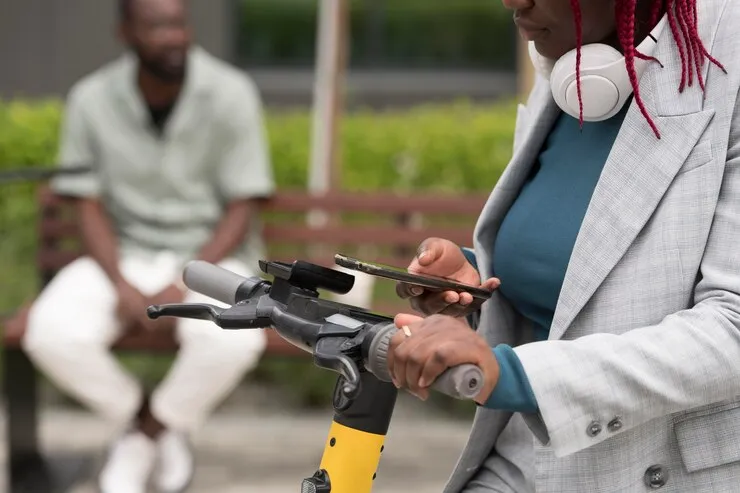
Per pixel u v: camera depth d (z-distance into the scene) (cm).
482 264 190
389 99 912
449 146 589
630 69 161
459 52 916
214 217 464
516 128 202
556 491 167
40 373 584
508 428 192
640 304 160
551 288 177
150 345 430
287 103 914
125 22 450
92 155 459
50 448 503
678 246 158
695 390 147
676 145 160
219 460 493
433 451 509
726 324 149
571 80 168
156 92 452
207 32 893
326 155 543
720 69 160
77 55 879
